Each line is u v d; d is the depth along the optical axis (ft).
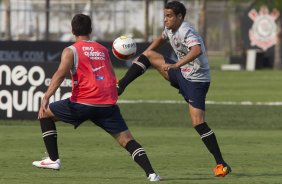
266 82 304.30
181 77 95.45
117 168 104.47
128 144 89.45
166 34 95.66
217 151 95.30
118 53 93.81
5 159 112.06
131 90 260.01
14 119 165.27
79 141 134.92
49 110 89.66
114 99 88.89
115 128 89.25
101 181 91.71
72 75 88.22
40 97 164.35
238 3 471.21
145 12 417.90
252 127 162.81
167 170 103.14
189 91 95.09
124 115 183.01
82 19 89.04
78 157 115.34
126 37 94.58
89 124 164.66
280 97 239.71
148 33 416.87
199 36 93.91
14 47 344.08
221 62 479.82
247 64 397.19
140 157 89.40
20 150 121.90
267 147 129.49
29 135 141.90
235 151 124.16
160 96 239.30
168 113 188.85
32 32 404.16
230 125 165.78
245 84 293.84
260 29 407.44
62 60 87.30
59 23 416.67
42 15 418.92
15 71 164.66
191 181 92.22
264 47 407.03
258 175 98.94
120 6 429.38
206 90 95.71
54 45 349.41
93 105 87.92
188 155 118.83
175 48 95.20
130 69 96.53
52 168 91.20
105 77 88.58
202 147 128.36
